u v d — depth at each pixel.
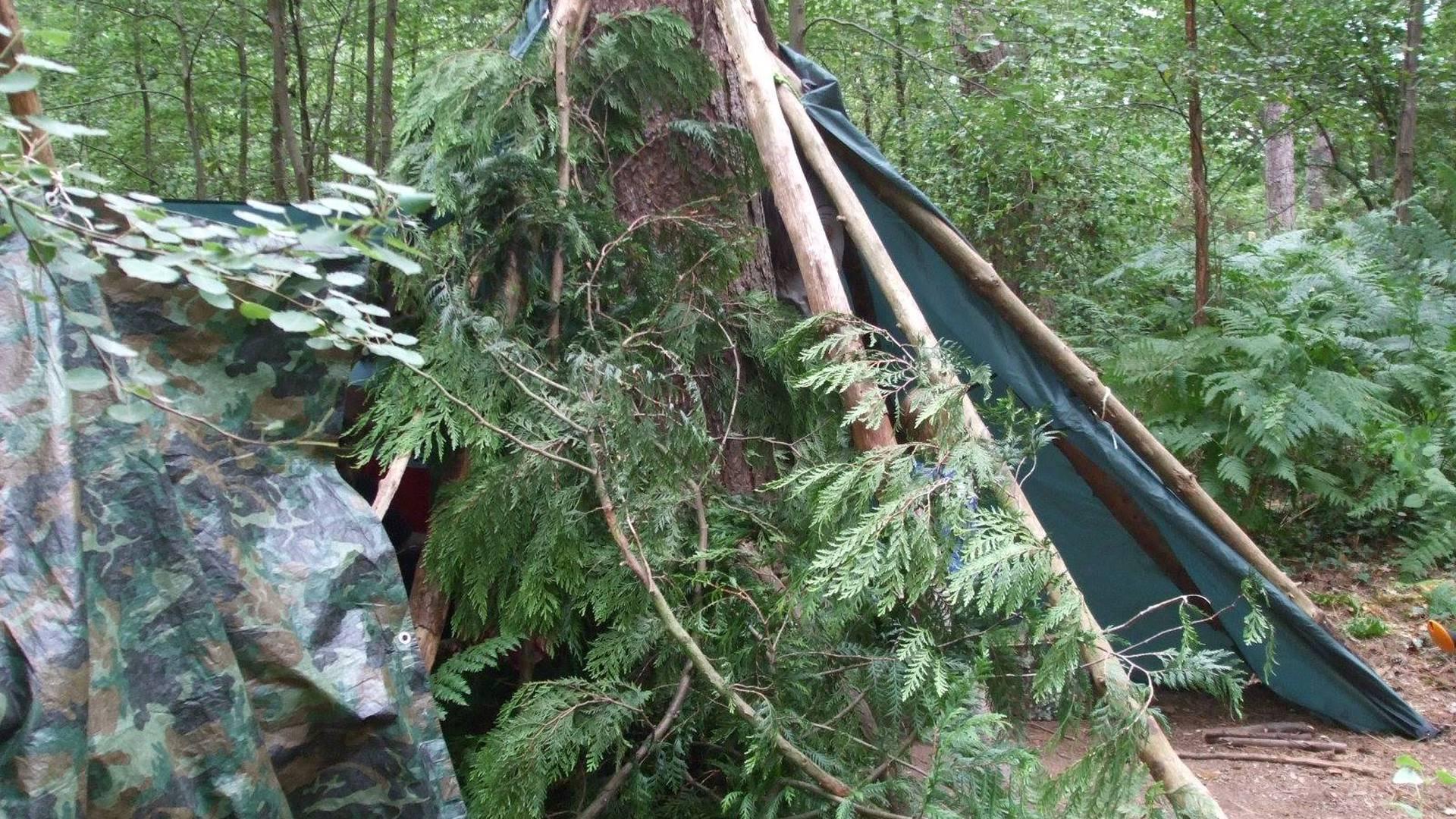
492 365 2.61
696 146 3.45
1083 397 3.80
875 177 3.82
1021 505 2.50
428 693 2.17
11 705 1.64
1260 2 7.64
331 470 2.21
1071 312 7.41
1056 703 2.41
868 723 2.54
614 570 2.59
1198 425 5.62
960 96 8.32
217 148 11.09
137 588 1.84
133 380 1.88
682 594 2.62
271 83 10.03
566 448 2.60
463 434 2.63
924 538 2.28
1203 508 3.82
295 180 9.54
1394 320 6.32
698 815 2.56
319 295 2.16
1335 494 5.49
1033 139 7.54
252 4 9.59
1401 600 4.92
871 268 3.19
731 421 3.07
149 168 9.70
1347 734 3.79
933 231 3.80
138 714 1.79
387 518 3.06
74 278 1.67
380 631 2.14
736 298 3.35
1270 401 5.30
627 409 2.54
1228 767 3.55
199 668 1.88
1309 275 6.76
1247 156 8.27
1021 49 8.04
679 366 2.83
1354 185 10.28
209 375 2.08
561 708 2.41
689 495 2.78
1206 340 5.75
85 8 8.88
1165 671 2.30
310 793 2.05
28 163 1.53
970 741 2.01
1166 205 9.30
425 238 2.70
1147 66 6.82
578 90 3.30
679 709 2.52
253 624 1.99
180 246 1.49
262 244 1.90
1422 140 9.27
